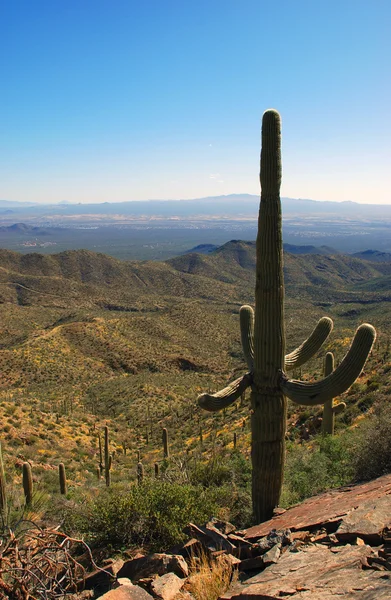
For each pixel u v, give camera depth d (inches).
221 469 412.5
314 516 213.5
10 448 984.3
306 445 644.7
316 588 131.3
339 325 3555.6
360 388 975.6
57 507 370.9
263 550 185.9
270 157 267.0
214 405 279.0
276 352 273.3
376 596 117.0
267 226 269.6
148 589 171.2
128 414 1868.8
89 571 227.6
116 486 586.6
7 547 154.1
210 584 162.1
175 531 253.1
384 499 198.5
